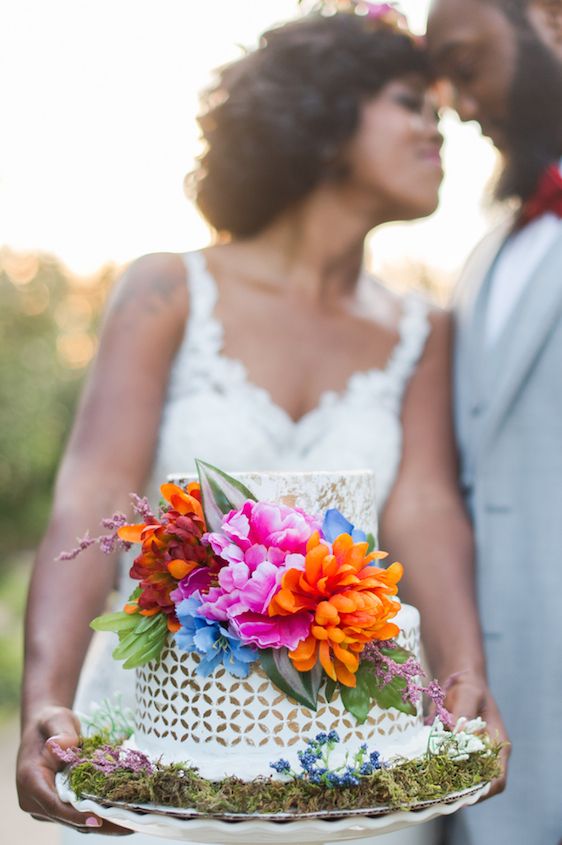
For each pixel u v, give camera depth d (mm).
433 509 2436
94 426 2287
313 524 1493
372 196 2449
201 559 1477
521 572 2320
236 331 2453
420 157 2420
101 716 1756
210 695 1447
